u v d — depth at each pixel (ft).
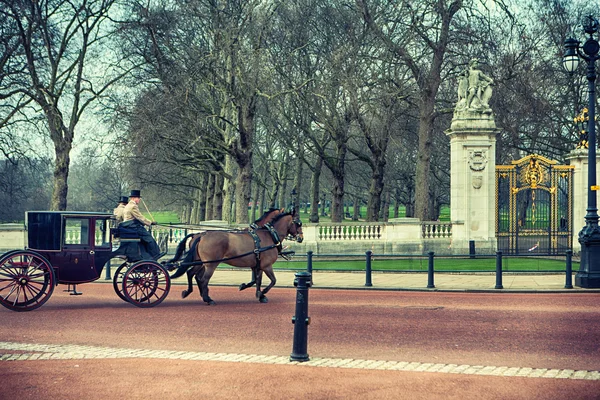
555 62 154.92
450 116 156.87
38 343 37.88
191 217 283.59
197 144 132.77
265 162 200.75
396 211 268.00
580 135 103.76
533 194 102.89
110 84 125.39
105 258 51.96
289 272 85.76
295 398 26.35
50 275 50.06
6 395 27.04
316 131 175.63
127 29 118.42
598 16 151.74
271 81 116.57
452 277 77.20
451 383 28.53
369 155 209.05
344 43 122.21
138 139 116.37
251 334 40.60
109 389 27.78
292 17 124.98
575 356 34.32
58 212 51.06
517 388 27.76
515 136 148.56
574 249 101.71
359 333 40.78
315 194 180.75
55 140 124.88
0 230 97.04
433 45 124.77
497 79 130.21
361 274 82.33
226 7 116.16
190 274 55.26
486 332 41.11
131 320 45.83
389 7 125.39
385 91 124.16
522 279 74.08
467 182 106.01
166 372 30.58
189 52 117.08
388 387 27.86
